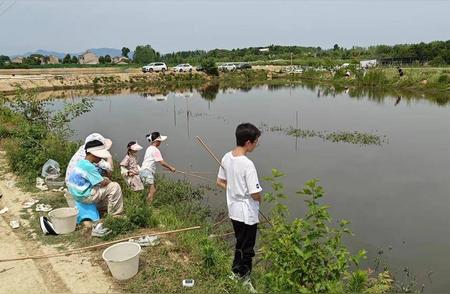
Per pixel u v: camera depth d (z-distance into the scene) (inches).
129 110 1032.8
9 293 174.9
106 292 174.9
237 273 188.1
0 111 602.9
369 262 261.4
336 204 358.9
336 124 802.2
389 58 2623.0
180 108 1076.5
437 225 315.9
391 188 403.5
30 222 248.8
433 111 977.5
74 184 240.2
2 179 331.3
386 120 847.1
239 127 177.9
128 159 335.9
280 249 158.2
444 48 2447.1
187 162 501.0
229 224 307.6
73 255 207.9
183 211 318.0
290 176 443.5
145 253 208.2
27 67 2201.0
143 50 3065.9
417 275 246.2
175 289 176.4
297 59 3014.3
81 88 1749.5
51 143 386.3
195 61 3169.3
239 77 2235.5
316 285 146.2
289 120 861.8
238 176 176.7
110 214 244.1
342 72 1973.4
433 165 488.7
